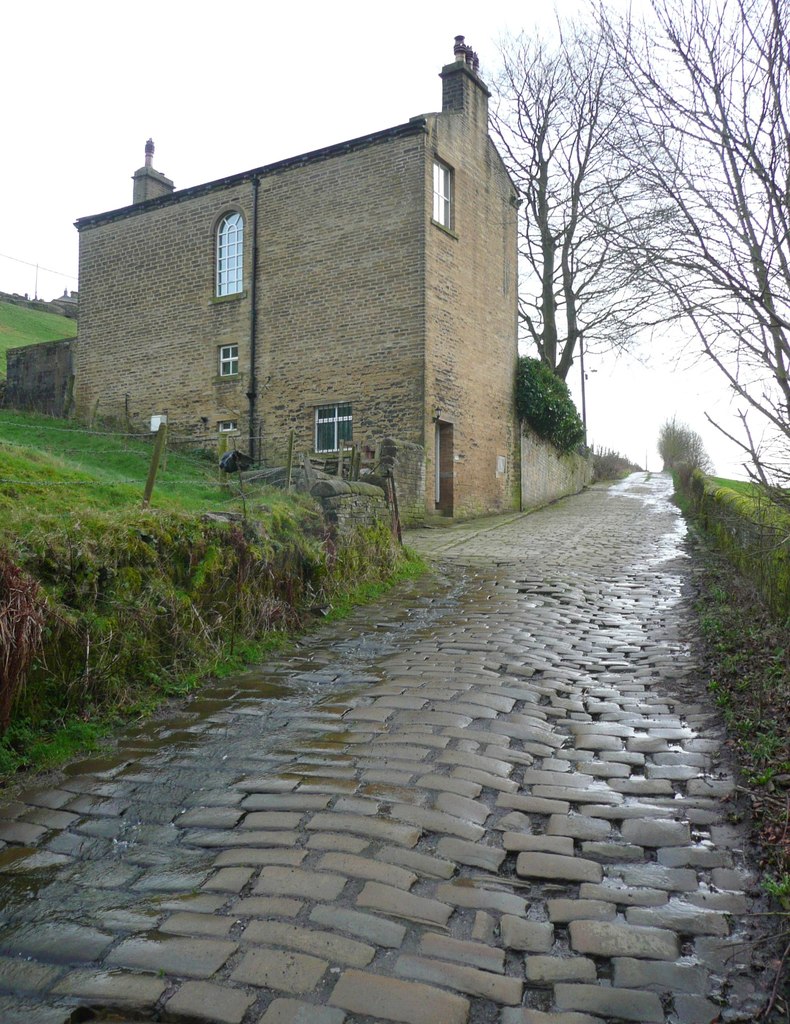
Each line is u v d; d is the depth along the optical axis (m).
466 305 19.52
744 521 7.18
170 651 6.35
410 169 17.70
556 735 5.14
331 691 6.13
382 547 10.88
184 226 21.09
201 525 7.21
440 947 2.98
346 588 9.50
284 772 4.55
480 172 20.31
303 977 2.81
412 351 17.59
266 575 7.89
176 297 21.19
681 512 20.81
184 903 3.27
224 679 6.52
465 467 19.53
